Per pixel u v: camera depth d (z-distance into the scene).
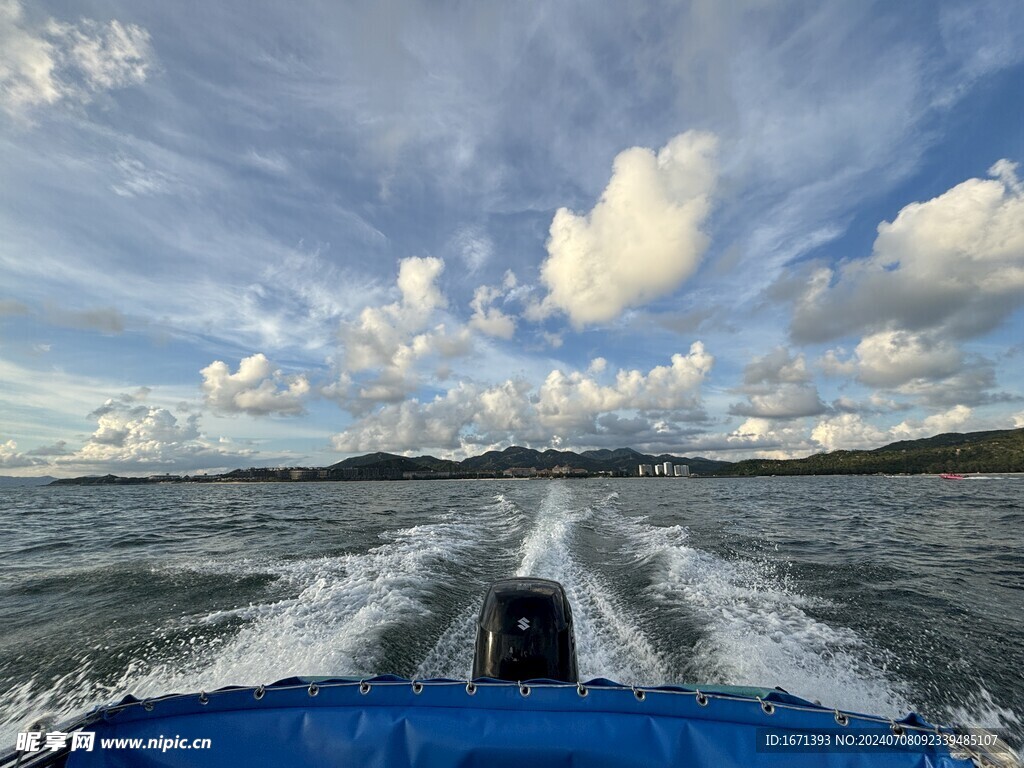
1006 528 19.78
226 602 9.45
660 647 6.91
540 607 4.98
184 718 2.51
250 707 2.55
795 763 2.31
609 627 7.74
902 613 8.46
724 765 2.31
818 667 6.40
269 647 7.02
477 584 10.72
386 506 33.41
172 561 13.67
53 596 10.44
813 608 8.70
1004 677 6.22
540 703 2.54
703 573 11.11
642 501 36.34
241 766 2.37
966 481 79.25
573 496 40.28
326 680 2.72
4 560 15.08
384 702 2.58
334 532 19.09
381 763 2.36
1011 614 8.48
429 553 13.41
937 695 5.81
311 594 9.69
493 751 2.37
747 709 2.49
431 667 6.36
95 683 6.25
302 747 2.41
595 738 2.39
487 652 4.86
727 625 7.70
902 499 38.03
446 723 2.46
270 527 21.77
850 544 15.59
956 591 9.91
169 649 7.15
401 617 8.01
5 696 6.00
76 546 17.67
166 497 57.75
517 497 39.75
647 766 2.32
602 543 15.69
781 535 17.53
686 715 2.48
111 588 10.90
